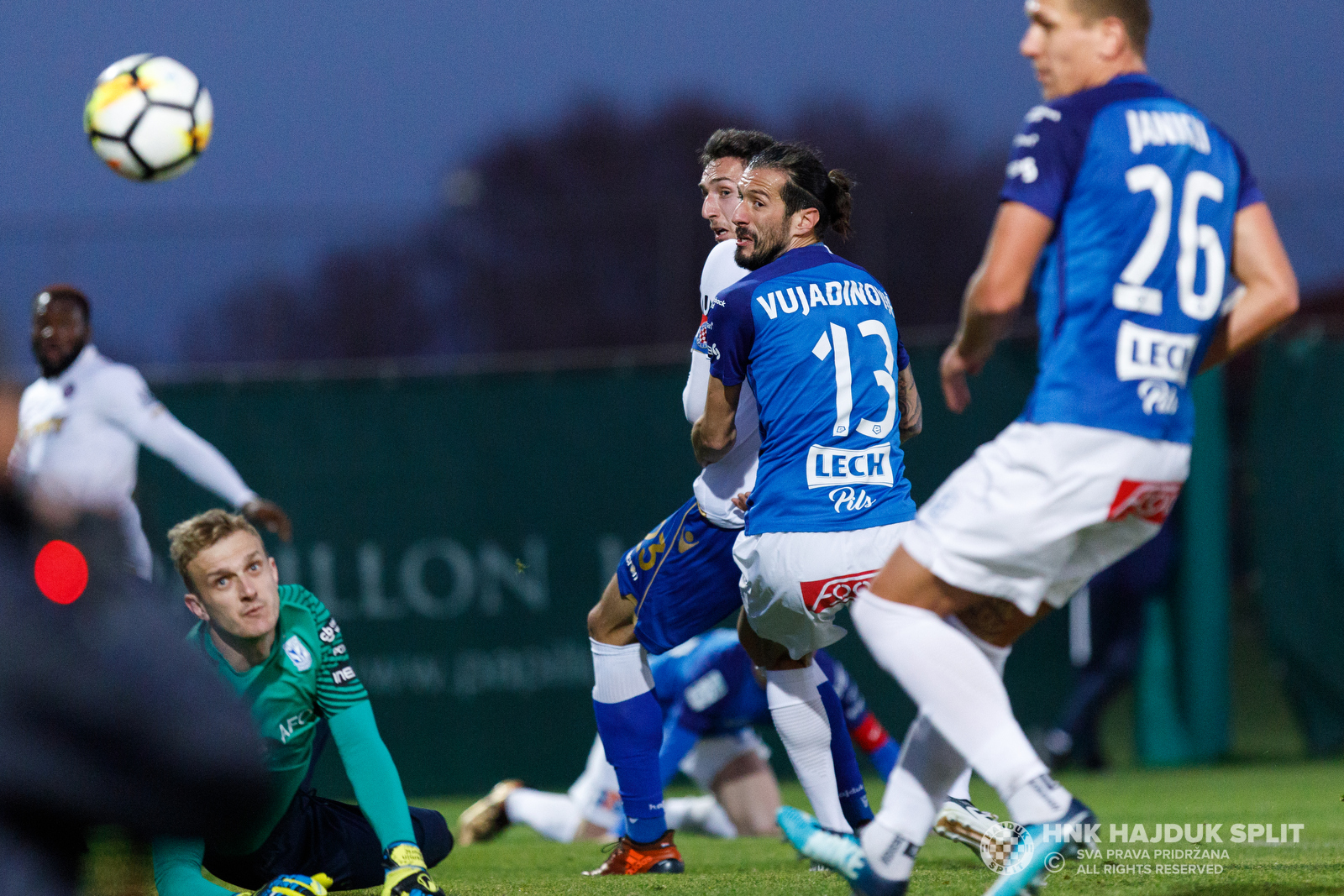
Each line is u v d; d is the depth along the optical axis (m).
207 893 10.54
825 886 11.58
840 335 11.73
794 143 12.58
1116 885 10.69
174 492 29.31
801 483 11.50
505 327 50.09
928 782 9.10
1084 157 8.34
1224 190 8.66
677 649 19.27
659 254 47.25
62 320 17.45
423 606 30.20
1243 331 8.88
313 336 46.28
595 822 19.98
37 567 4.80
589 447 30.44
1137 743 30.16
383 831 10.72
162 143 17.38
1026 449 8.29
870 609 8.74
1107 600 30.22
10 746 4.56
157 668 4.66
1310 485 30.53
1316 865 12.11
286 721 10.52
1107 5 8.58
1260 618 30.58
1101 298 8.29
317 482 30.27
